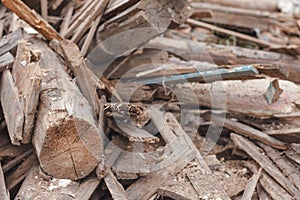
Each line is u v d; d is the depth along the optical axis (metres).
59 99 2.24
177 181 2.47
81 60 2.66
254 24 4.52
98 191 2.41
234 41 4.28
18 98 2.38
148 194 2.37
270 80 3.25
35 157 2.52
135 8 2.77
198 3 4.57
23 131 2.29
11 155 2.51
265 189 2.55
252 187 2.57
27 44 2.67
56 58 2.66
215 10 4.48
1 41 2.79
